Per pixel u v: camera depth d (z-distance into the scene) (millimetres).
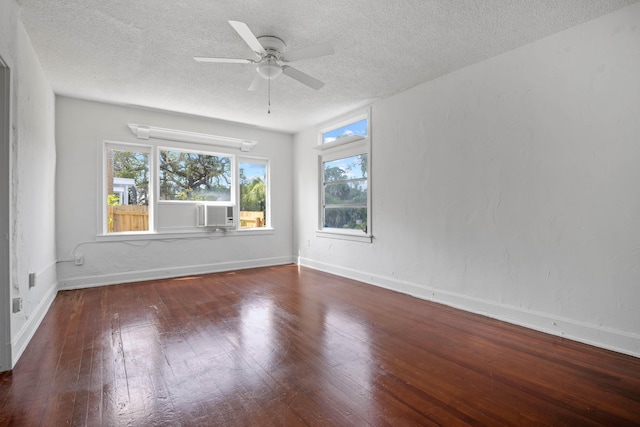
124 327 2742
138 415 1581
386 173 4074
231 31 2543
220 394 1764
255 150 5574
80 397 1730
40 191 2975
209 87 3686
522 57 2770
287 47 2771
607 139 2316
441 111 3418
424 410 1626
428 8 2252
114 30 2521
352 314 3096
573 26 2469
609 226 2316
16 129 2160
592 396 1747
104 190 4254
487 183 3033
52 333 2607
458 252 3289
